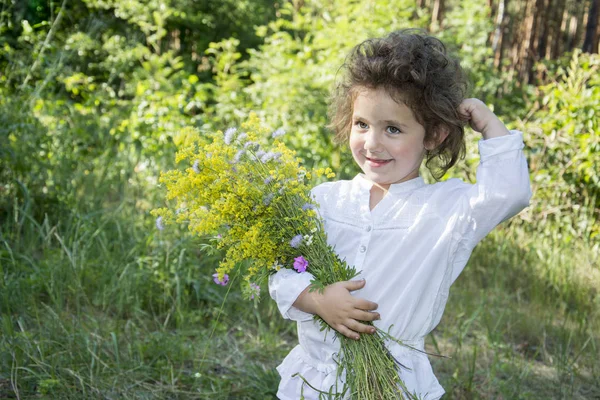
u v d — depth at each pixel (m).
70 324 3.18
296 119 6.29
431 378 1.88
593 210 5.52
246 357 3.28
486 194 1.80
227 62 7.54
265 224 1.84
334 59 6.34
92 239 3.96
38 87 4.92
